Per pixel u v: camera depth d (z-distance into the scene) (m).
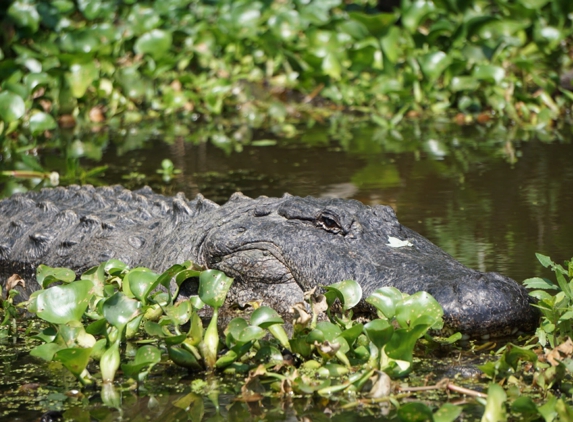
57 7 27.58
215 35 28.08
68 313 9.41
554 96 24.80
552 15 26.28
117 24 30.42
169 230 12.51
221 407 8.04
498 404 7.25
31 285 13.51
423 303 8.98
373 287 9.93
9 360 9.70
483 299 9.17
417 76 24.67
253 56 28.45
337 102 26.62
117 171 19.81
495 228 14.22
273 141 22.48
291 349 9.03
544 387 8.05
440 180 17.75
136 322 9.46
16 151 21.86
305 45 27.58
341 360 8.77
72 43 24.98
